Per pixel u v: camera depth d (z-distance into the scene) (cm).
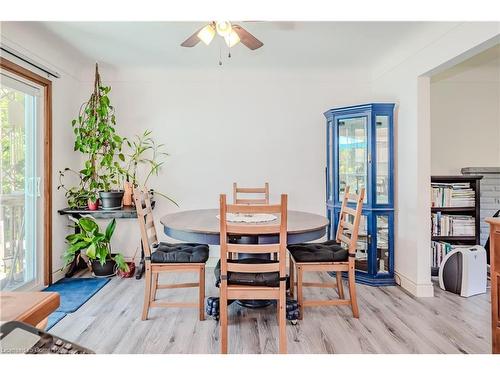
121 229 408
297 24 282
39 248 323
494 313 176
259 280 204
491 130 424
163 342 219
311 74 409
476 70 414
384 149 347
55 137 345
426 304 287
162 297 300
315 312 269
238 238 240
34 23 278
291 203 414
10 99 286
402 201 335
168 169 410
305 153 414
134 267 375
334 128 368
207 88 409
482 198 414
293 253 262
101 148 389
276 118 411
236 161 411
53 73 332
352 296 257
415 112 311
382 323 248
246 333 233
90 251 341
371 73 408
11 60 277
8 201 285
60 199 357
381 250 352
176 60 374
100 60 372
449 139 426
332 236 376
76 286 329
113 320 252
